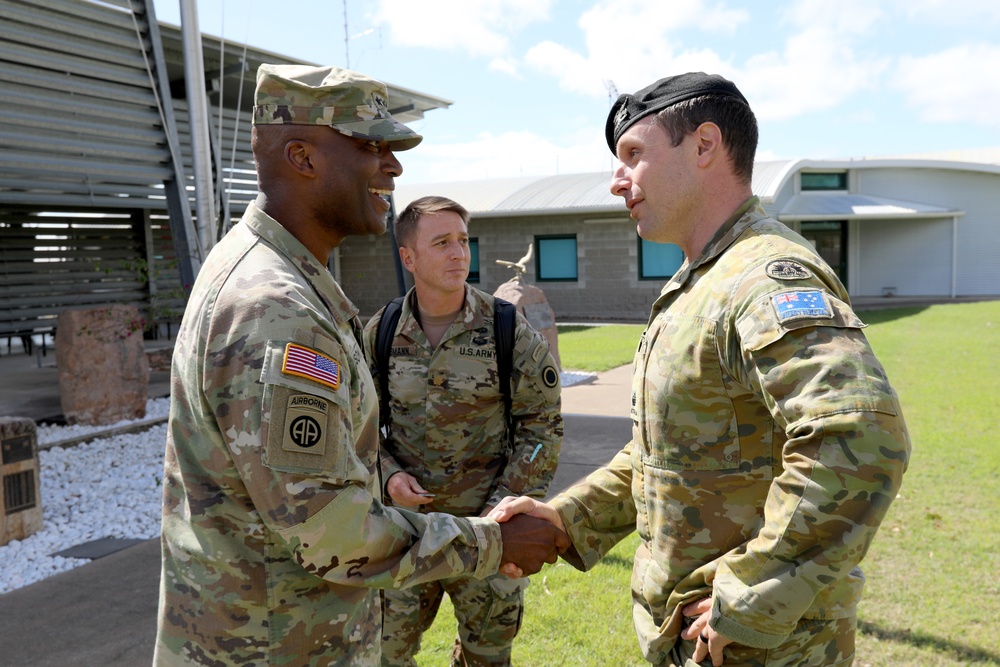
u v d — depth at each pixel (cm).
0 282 1195
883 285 2606
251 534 143
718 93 165
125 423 743
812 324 137
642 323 1852
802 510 132
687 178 167
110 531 471
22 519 455
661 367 164
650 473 168
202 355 141
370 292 2103
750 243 158
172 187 930
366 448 164
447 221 249
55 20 798
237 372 136
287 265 150
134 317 761
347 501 139
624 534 204
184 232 920
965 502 485
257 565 143
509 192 2225
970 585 367
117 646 319
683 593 160
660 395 163
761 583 138
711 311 154
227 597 144
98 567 408
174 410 150
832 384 132
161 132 916
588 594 368
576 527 197
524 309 917
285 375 135
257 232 152
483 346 252
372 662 162
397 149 165
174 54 1055
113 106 868
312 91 151
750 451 155
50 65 801
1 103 776
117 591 376
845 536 130
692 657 159
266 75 154
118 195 1019
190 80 739
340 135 153
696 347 155
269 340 137
